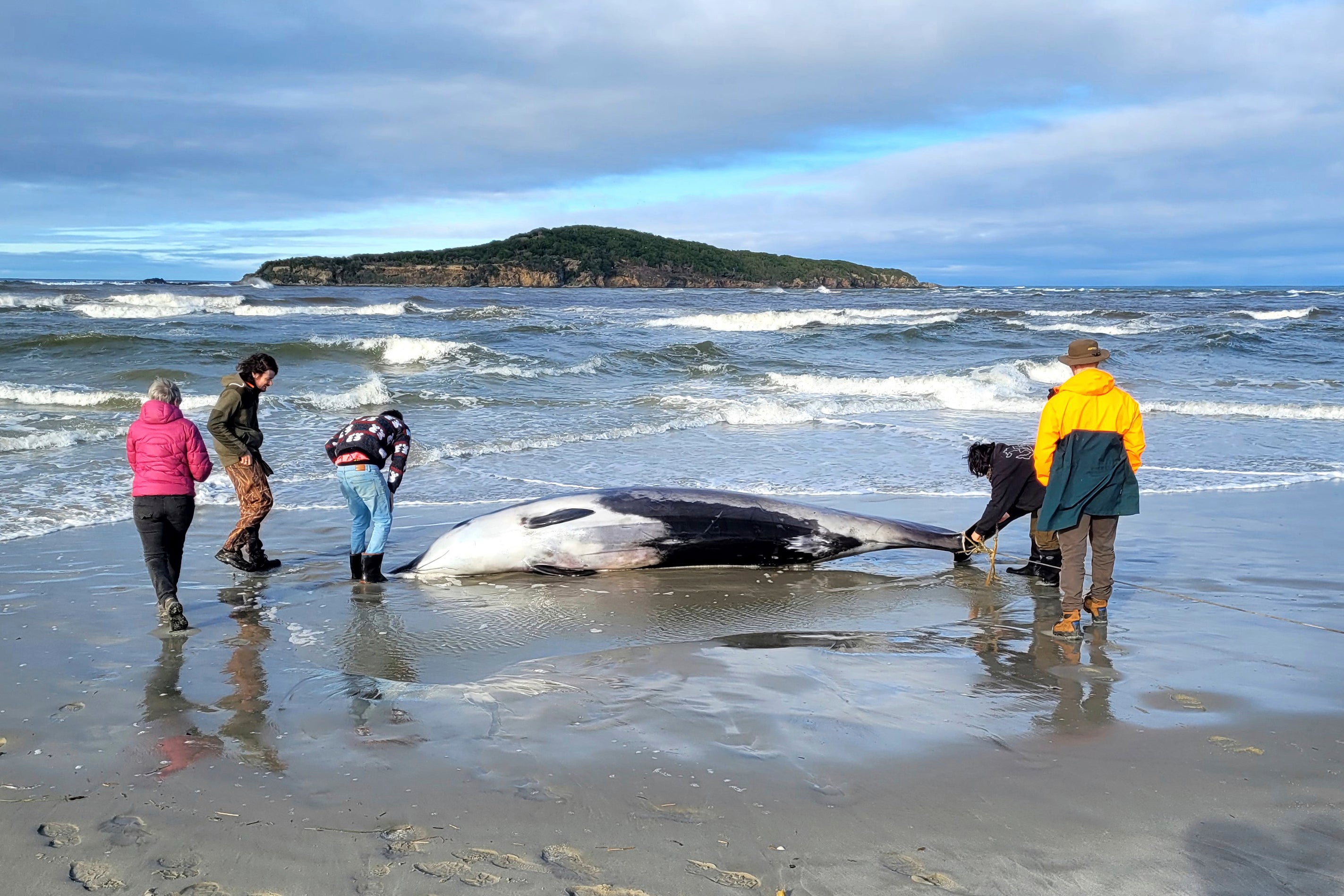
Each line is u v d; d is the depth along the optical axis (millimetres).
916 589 7020
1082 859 3129
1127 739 4152
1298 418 16422
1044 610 6469
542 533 7227
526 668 5156
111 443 12211
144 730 4230
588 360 23594
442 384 19484
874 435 14461
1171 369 24078
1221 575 7234
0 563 7137
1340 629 5895
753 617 6270
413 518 9125
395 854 3141
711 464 11961
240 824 3354
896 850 3182
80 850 3174
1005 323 37219
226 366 20625
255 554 7152
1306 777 3770
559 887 2949
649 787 3635
